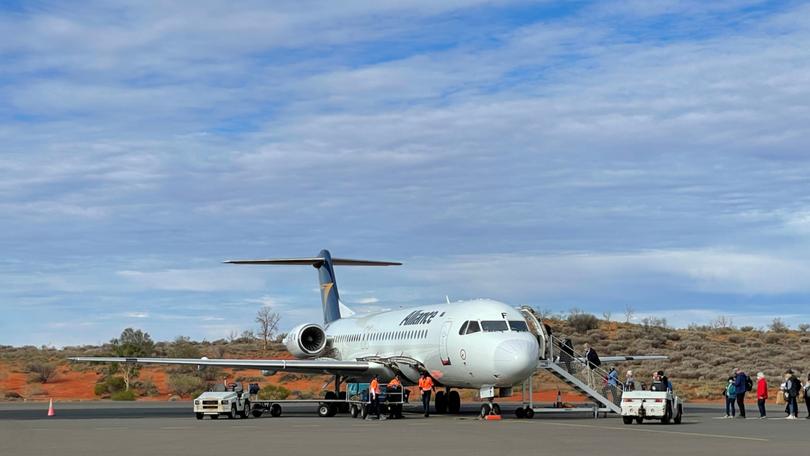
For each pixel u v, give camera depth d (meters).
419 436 28.62
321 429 32.31
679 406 35.81
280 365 44.97
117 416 43.41
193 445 25.48
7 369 96.81
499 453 22.86
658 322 118.06
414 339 44.41
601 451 23.38
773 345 99.88
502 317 39.72
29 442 26.78
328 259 61.31
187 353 108.44
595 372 44.09
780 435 29.12
